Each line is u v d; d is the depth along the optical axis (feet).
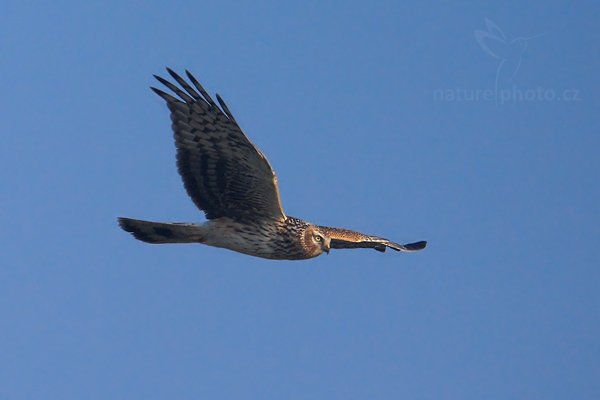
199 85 45.96
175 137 47.98
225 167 48.26
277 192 48.39
